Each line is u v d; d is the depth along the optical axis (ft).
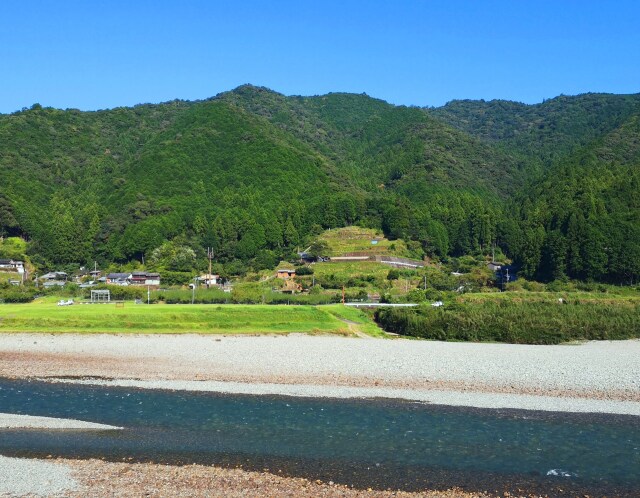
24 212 561.02
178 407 108.78
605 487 73.46
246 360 153.69
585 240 400.26
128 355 164.66
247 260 514.27
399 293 381.40
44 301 341.82
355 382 127.44
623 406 109.09
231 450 85.56
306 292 377.91
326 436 91.86
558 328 225.15
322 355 160.76
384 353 165.07
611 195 510.58
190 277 453.99
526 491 72.18
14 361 156.56
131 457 82.38
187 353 166.71
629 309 290.15
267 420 100.32
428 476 76.33
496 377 131.34
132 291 367.25
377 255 481.46
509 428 96.12
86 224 574.15
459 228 570.46
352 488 72.43
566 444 88.48
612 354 168.76
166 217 570.87
